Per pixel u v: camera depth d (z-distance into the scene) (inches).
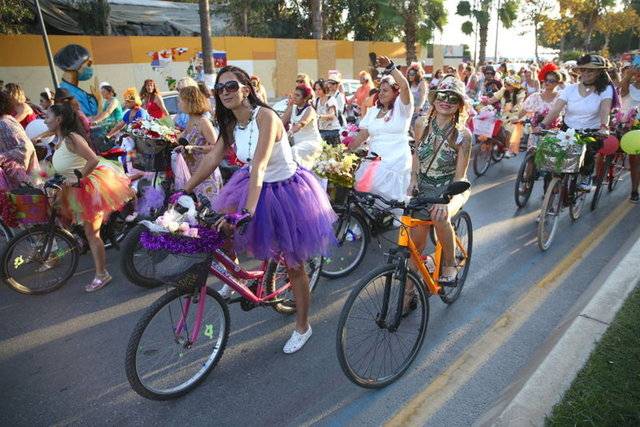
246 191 124.2
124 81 676.1
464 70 562.9
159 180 205.5
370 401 121.3
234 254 137.6
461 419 114.0
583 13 1430.9
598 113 228.8
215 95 117.0
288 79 861.2
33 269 189.8
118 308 169.5
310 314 162.4
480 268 194.9
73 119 162.7
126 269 173.5
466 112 135.9
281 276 148.7
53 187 168.7
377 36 1098.1
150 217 174.6
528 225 244.7
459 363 135.0
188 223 109.7
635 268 159.3
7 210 171.6
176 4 888.9
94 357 141.5
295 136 239.3
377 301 122.3
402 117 192.2
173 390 122.2
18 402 123.0
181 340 122.0
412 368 133.4
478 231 235.6
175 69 716.0
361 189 185.6
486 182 331.9
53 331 155.3
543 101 327.0
